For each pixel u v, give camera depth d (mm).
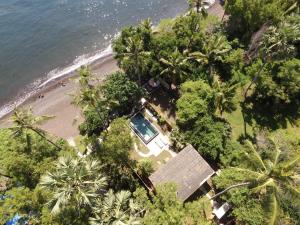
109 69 67250
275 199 30172
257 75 53656
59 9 79250
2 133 46406
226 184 43188
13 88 66562
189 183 44219
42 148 43094
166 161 50219
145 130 53688
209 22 65250
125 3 80875
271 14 59250
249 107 57125
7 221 34375
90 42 74000
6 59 70812
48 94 64000
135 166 46469
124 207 37219
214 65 60219
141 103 56531
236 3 60375
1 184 45438
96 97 47250
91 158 40344
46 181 33125
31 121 43125
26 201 35000
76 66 69188
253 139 52750
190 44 58750
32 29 75625
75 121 56688
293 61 54688
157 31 59812
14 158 40062
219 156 48125
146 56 53125
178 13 79625
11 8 78938
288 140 45312
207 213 44750
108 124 54625
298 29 49625
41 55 71625
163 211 36969
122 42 57469
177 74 55219
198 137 48781
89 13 78688
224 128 50250
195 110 49656
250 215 39469
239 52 59469
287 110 56781
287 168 30297
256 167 33750
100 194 38125
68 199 31938
